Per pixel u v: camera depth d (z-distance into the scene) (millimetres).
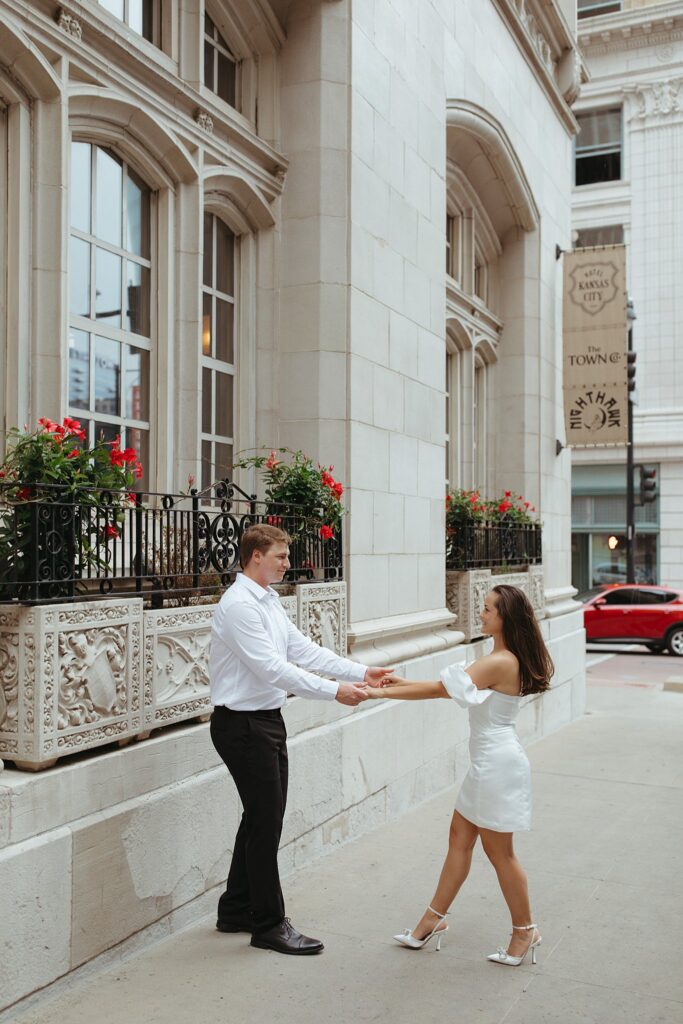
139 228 6078
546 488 12758
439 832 6840
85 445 5586
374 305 7387
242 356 7074
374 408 7355
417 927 4645
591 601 21672
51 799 3971
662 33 29391
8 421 4832
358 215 7145
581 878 5848
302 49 7113
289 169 7129
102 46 5422
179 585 5180
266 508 6141
